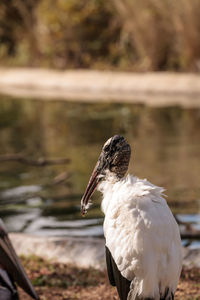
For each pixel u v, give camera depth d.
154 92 27.05
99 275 7.01
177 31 31.17
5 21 41.69
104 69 34.47
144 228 4.22
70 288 6.69
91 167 13.92
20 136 18.72
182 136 17.23
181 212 10.03
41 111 24.12
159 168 13.27
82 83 30.53
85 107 24.45
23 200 11.41
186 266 7.11
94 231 9.22
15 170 14.10
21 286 4.54
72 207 10.75
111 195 4.70
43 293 6.57
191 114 21.27
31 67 39.34
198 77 27.39
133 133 18.06
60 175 13.28
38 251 7.80
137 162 13.97
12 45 44.34
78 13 35.56
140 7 32.50
